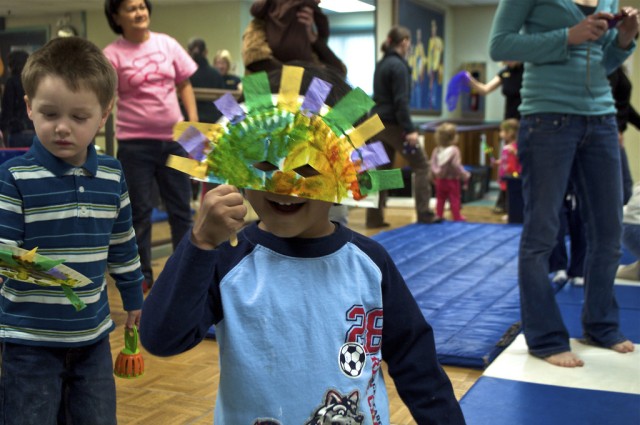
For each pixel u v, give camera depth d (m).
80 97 1.55
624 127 4.43
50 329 1.60
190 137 1.13
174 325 1.12
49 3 4.25
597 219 2.85
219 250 1.23
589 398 2.43
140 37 3.86
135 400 2.49
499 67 12.75
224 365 1.19
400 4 10.77
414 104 11.45
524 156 2.78
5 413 1.58
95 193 1.66
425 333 1.32
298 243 1.24
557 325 2.82
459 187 7.30
